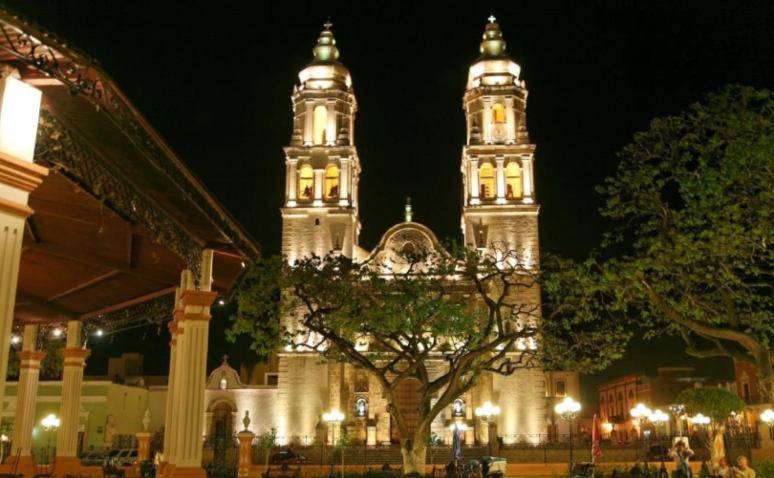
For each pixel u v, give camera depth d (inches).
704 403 1284.4
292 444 2113.7
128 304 914.7
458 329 1090.1
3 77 343.0
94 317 1014.4
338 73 2556.6
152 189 550.3
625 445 1957.4
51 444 2130.9
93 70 365.4
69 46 348.8
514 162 2434.8
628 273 837.8
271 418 2337.6
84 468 1213.1
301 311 2299.5
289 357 2293.3
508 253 1300.4
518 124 2477.9
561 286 1067.3
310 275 1021.8
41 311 966.4
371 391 2282.2
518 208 2363.4
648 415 2092.8
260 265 1018.7
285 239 2380.7
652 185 845.8
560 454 1915.6
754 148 757.9
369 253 2513.5
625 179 854.5
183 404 687.1
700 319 885.2
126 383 2605.8
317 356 2288.4
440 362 2268.7
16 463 951.6
